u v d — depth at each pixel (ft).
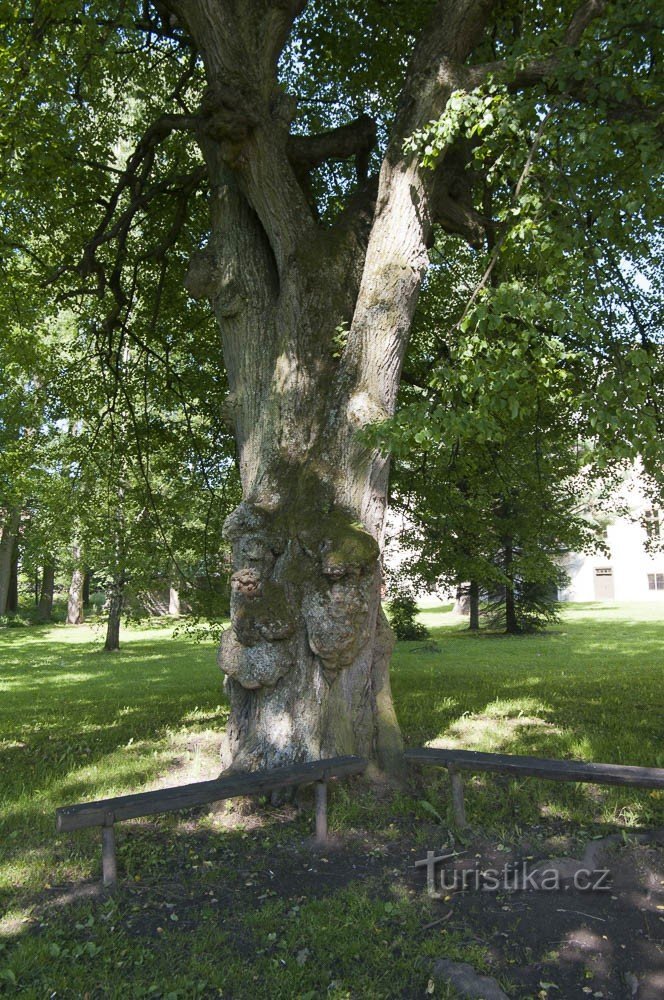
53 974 10.62
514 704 29.45
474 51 26.96
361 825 15.84
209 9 20.40
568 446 33.45
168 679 48.24
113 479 37.06
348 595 17.42
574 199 17.01
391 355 19.39
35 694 42.27
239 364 21.12
